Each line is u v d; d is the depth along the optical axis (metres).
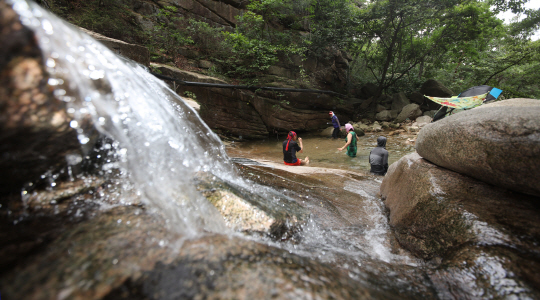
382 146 5.46
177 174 1.71
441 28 17.48
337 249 1.71
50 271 0.85
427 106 16.52
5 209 1.19
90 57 1.40
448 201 1.80
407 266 1.60
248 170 3.43
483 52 19.86
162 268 0.94
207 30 11.30
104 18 8.17
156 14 10.27
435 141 2.21
